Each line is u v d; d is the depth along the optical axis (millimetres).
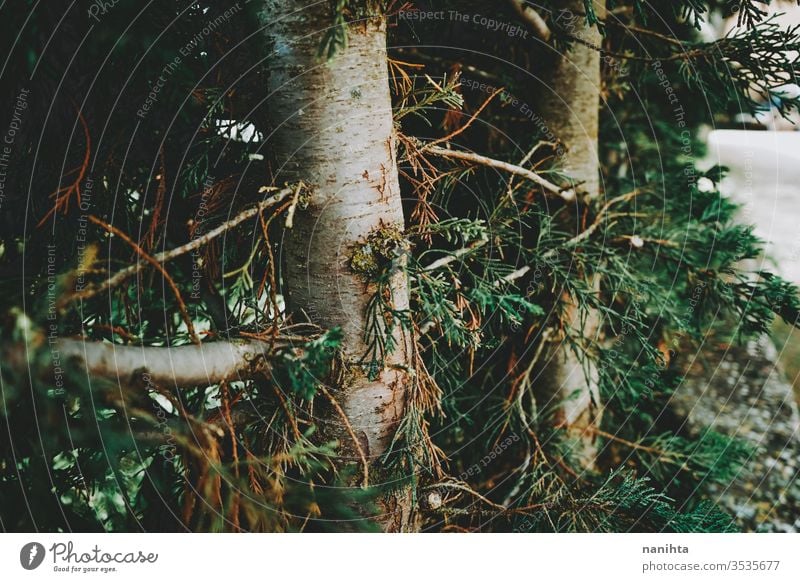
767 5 2568
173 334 2250
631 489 2758
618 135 4402
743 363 5305
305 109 1932
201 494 1800
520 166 2734
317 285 2088
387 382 2186
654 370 3465
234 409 2049
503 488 3203
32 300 1669
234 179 2180
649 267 3559
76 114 2174
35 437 1853
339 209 2014
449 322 2174
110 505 2176
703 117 4520
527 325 3250
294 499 1973
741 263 4234
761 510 4262
